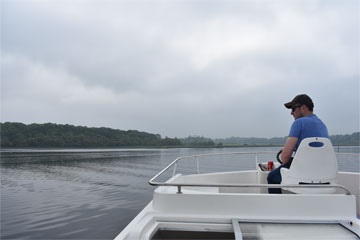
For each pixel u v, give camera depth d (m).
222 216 1.61
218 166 39.72
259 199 1.63
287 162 2.20
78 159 70.31
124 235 1.36
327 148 1.89
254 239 1.32
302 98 2.34
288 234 1.38
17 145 109.00
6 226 14.70
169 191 1.94
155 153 96.25
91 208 19.94
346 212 1.59
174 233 1.56
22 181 35.41
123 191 28.55
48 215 17.53
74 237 12.62
